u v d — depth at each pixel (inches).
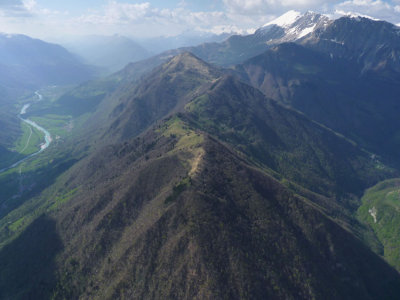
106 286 5260.8
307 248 6003.9
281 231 5984.3
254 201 6363.2
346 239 6624.0
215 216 5526.6
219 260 4953.3
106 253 6008.9
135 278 5054.1
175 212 5674.2
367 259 6491.1
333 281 5644.7
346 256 6259.8
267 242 5644.7
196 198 5748.0
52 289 5748.0
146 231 5561.0
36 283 6013.8
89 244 6269.7
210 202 5787.4
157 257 5182.1
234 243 5241.1
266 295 4822.8
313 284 5339.6
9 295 6038.4
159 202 6220.5
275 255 5506.9
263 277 5024.6
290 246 5767.7
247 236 5536.4
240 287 4724.4
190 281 4719.5
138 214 6491.1
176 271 4874.5
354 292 5698.8
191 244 5088.6
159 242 5378.9
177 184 6353.3
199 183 6210.6
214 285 4623.5
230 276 4810.5
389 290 6092.5
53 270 6112.2
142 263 5196.9
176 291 4675.2
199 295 4547.2
